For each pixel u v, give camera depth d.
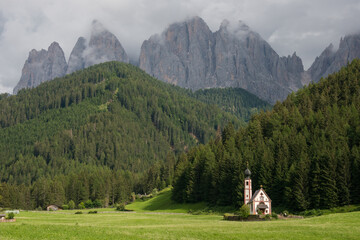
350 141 124.12
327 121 140.50
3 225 68.50
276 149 132.88
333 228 66.38
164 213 138.50
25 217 118.69
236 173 125.69
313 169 110.31
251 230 66.62
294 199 109.00
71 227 67.69
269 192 117.56
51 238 55.22
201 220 99.19
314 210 103.62
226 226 74.50
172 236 59.88
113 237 57.53
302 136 131.50
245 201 114.50
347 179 104.94
